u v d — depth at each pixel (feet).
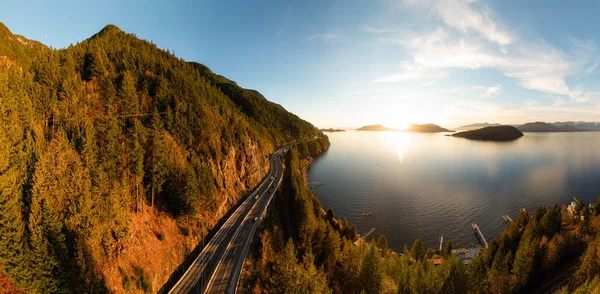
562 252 245.45
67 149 141.08
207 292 142.41
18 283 107.65
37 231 111.65
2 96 130.72
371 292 171.73
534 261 228.43
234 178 292.20
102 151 166.40
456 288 169.58
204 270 163.12
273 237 215.92
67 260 116.78
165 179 196.34
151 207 185.98
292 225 265.95
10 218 109.19
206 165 242.78
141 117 224.74
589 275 194.39
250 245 195.11
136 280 143.43
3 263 105.81
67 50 238.07
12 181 114.73
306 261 171.01
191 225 201.87
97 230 132.16
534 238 245.86
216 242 196.85
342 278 190.80
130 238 153.89
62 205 125.90
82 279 116.47
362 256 202.49
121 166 173.27
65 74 206.69
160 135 208.64
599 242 208.03
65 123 171.12
